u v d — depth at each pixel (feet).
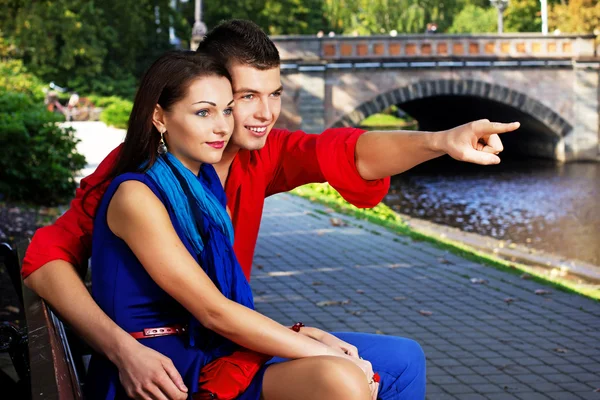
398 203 85.71
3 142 46.09
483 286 30.71
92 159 77.51
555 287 30.89
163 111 8.41
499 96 135.85
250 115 9.30
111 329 8.07
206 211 8.38
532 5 213.87
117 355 7.94
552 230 69.00
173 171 8.41
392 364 8.98
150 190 8.08
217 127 8.44
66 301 8.48
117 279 8.23
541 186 101.55
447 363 20.74
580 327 24.70
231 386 7.80
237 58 9.09
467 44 134.82
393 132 9.34
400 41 133.69
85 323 8.25
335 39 132.87
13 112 52.13
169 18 200.64
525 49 135.95
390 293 29.17
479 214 78.02
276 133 10.22
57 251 8.85
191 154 8.47
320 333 8.82
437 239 43.11
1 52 163.73
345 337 9.27
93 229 8.45
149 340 8.23
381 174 9.44
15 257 11.61
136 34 188.96
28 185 46.83
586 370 20.31
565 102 137.18
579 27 188.85
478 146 8.36
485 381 19.30
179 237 8.23
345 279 31.60
